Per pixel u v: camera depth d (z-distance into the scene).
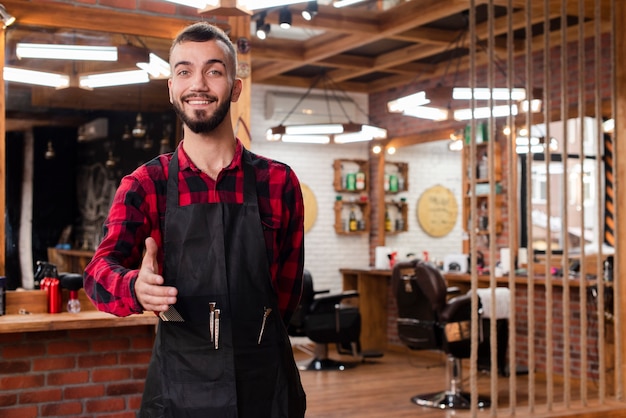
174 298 1.60
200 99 1.78
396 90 10.15
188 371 1.80
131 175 1.85
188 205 1.83
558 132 9.20
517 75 8.42
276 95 9.88
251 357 1.82
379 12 7.10
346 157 10.56
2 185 4.58
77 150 5.50
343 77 9.48
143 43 4.99
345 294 7.89
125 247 1.79
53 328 4.21
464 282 8.48
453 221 11.11
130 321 4.38
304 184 10.23
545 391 7.00
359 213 10.61
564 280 5.61
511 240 5.35
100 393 4.67
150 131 5.60
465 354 6.16
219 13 3.89
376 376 7.73
